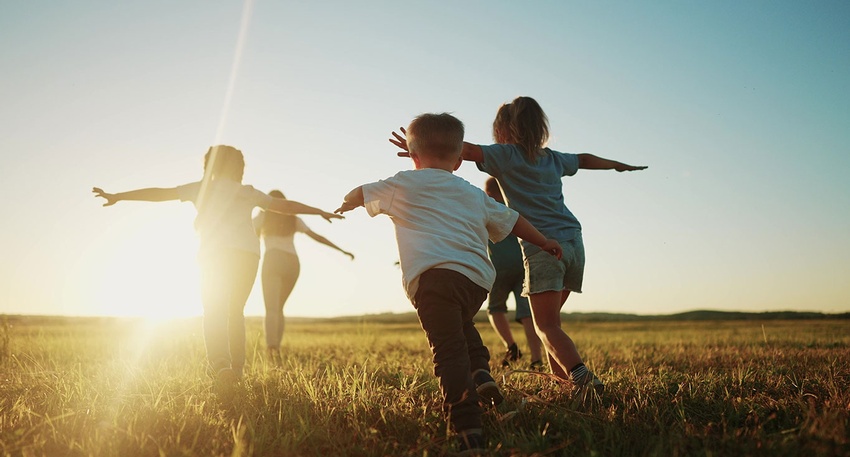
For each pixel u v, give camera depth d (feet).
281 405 11.56
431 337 10.39
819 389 13.41
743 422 11.07
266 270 27.48
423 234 10.93
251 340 20.07
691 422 10.89
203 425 10.69
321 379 14.48
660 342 33.35
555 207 14.47
